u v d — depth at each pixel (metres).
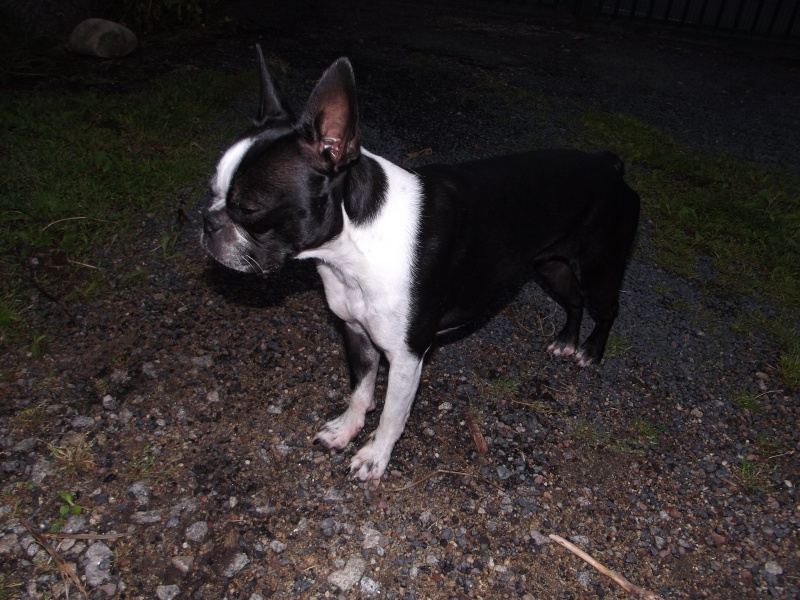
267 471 0.85
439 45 2.27
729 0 2.71
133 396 0.93
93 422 0.88
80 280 1.09
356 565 0.76
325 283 0.80
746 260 1.34
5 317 0.99
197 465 0.85
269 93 0.71
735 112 2.06
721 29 2.62
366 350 0.87
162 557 0.75
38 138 1.37
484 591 0.75
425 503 0.84
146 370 0.96
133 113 1.48
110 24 1.80
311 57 2.00
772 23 2.56
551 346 1.08
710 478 0.91
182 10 2.07
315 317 1.09
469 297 0.85
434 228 0.75
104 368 0.96
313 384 0.98
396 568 0.76
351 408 0.90
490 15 2.66
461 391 1.00
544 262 0.99
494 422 0.96
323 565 0.76
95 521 0.77
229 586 0.73
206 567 0.74
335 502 0.83
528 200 0.84
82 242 1.15
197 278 1.13
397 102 1.79
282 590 0.73
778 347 1.15
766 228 1.42
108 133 1.41
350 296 0.78
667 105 2.04
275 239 0.69
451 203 0.77
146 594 0.71
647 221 1.41
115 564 0.73
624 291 1.23
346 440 0.89
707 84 2.25
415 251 0.74
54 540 0.75
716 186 1.56
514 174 0.84
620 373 1.06
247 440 0.89
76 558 0.74
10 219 1.16
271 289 1.13
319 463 0.87
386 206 0.72
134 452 0.85
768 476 0.91
